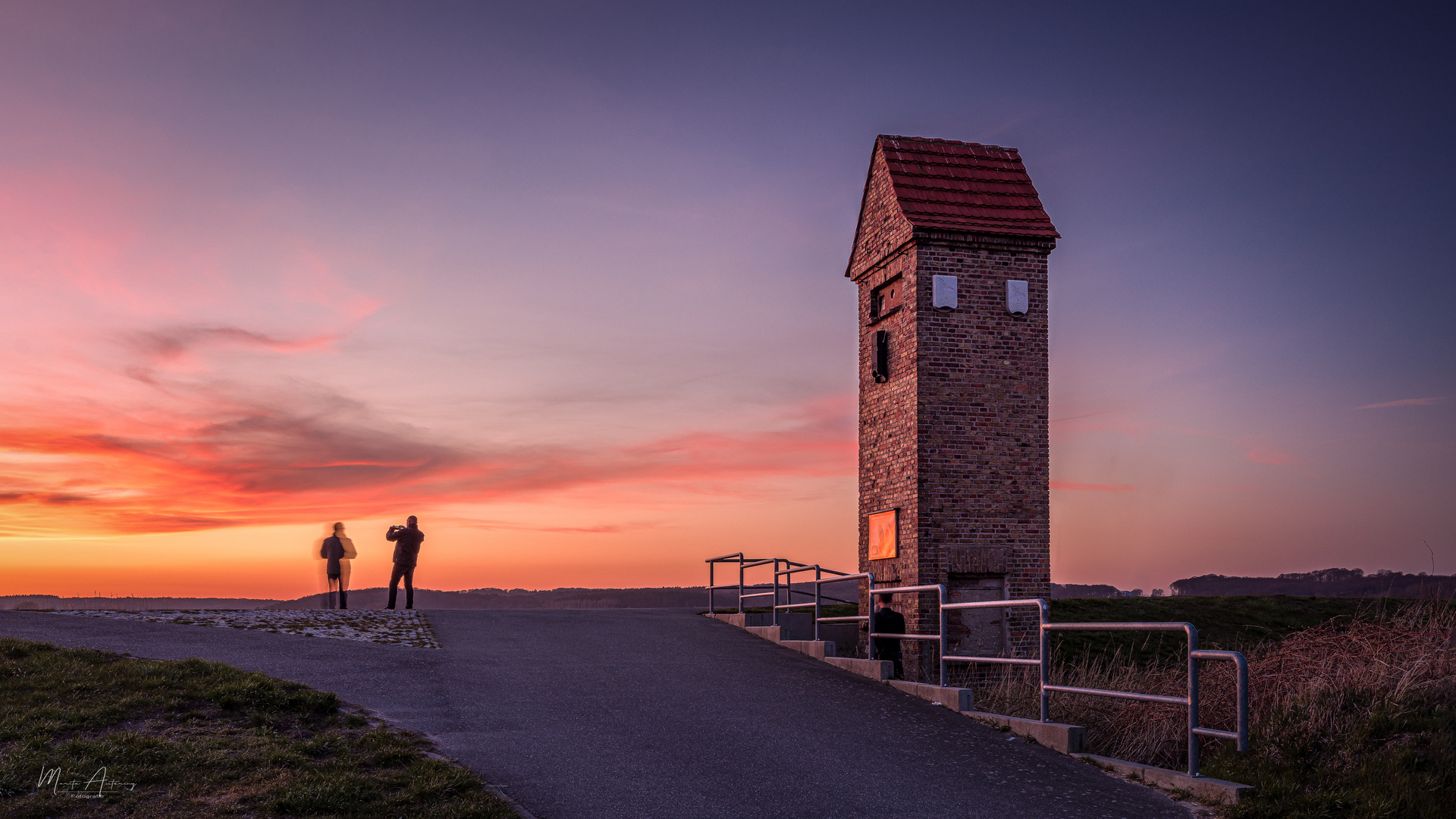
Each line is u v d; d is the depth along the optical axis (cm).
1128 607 2233
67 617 1368
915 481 1593
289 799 647
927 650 1550
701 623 1762
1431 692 894
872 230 1817
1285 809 716
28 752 705
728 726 967
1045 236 1670
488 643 1381
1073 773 855
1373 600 1305
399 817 647
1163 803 770
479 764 794
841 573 1573
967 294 1648
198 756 725
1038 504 1633
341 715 877
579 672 1199
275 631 1348
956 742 947
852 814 728
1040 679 997
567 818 691
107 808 632
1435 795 722
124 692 871
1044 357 1667
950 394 1620
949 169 1761
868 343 1814
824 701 1108
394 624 1509
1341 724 857
